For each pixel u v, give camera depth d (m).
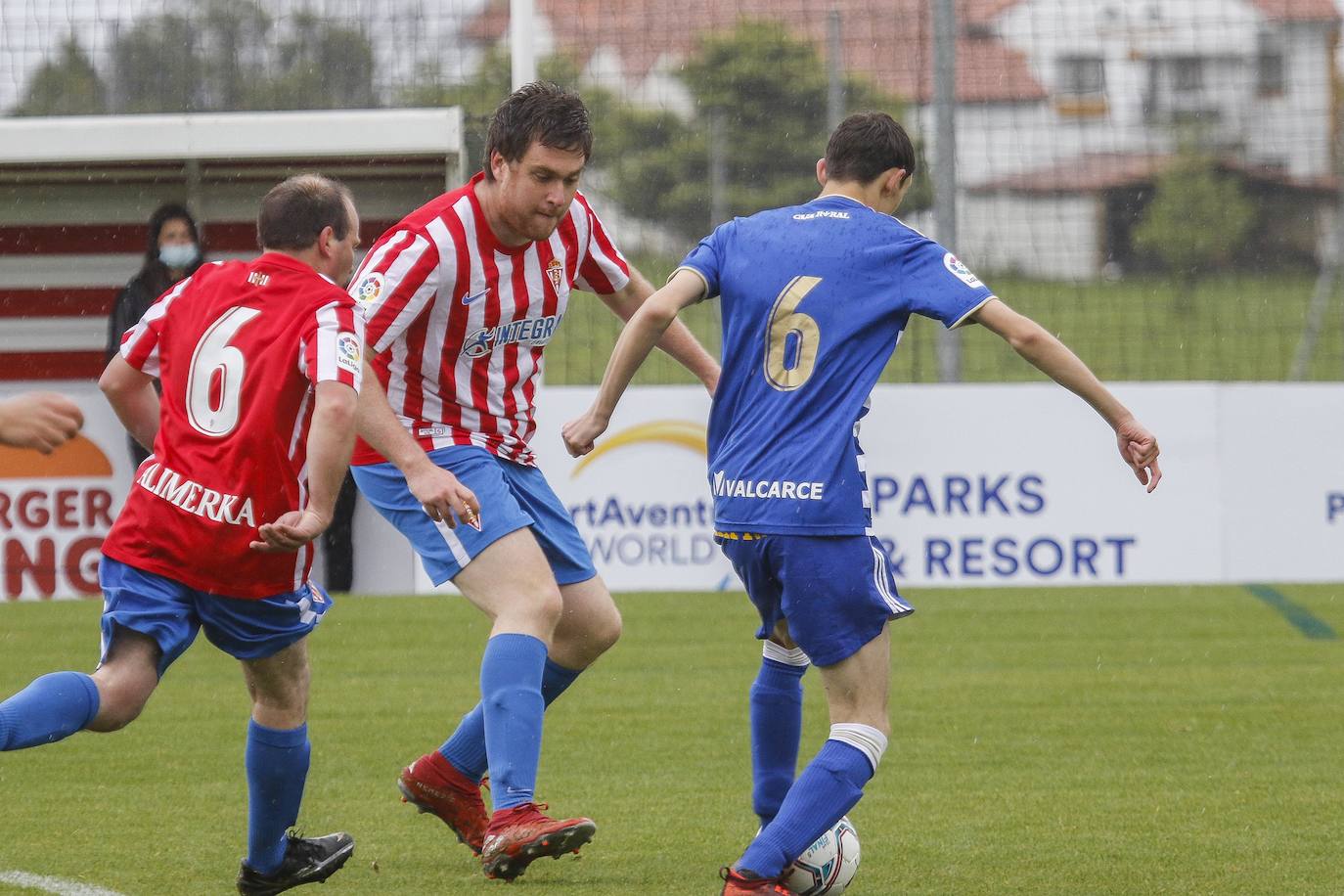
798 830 11.80
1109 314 47.72
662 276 47.66
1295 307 56.75
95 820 16.20
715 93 47.50
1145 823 16.06
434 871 14.34
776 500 12.26
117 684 11.76
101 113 39.25
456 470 14.02
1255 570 30.52
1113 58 42.91
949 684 24.33
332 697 23.33
